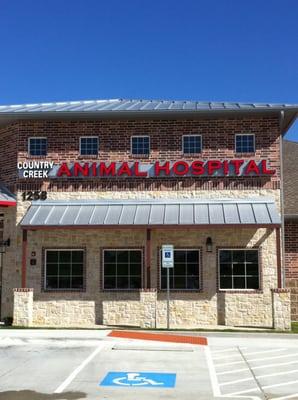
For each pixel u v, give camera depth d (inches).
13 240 867.4
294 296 894.4
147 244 802.8
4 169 903.7
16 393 393.1
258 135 855.1
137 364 506.6
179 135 865.5
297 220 903.7
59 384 422.6
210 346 612.1
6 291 866.8
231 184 848.9
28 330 729.6
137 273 842.8
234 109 842.2
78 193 864.9
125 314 829.2
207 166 853.8
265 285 823.1
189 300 826.8
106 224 793.6
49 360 521.0
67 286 848.3
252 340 655.1
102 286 840.9
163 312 828.0
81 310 837.2
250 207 820.0
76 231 853.8
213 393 399.2
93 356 543.8
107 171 864.3
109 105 957.8
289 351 581.3
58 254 853.8
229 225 776.9
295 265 898.1
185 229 833.5
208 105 920.9
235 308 821.2
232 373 470.6
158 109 850.1
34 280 848.9
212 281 828.0
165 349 587.5
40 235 856.9
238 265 832.9
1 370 474.0
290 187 995.9
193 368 490.9
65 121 879.7
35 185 870.4
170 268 837.8
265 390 409.7
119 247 845.8
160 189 856.9
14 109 909.8
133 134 871.1
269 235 830.5
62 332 709.3
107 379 442.3
